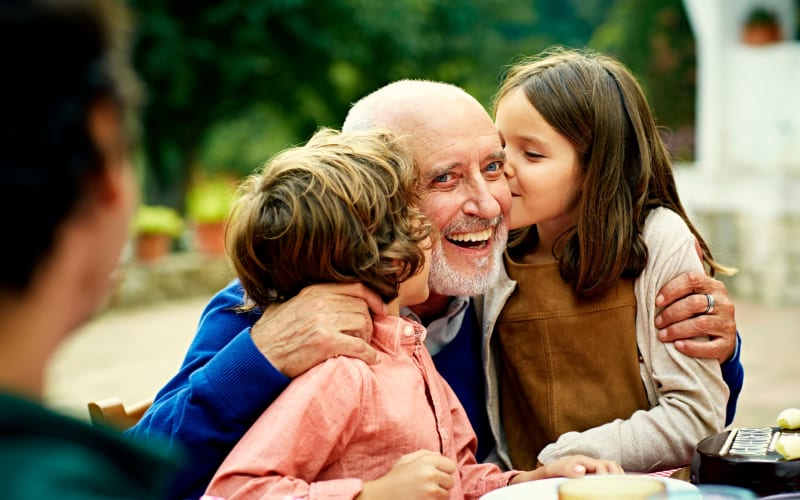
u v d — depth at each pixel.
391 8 10.02
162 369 6.16
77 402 5.23
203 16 9.51
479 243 1.58
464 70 11.23
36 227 0.58
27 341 0.60
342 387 1.17
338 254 1.22
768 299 7.60
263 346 1.23
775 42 8.27
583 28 19.59
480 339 1.68
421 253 1.28
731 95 8.27
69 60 0.57
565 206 1.61
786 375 5.24
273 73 10.07
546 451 1.52
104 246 0.63
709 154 8.35
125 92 0.61
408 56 10.35
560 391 1.58
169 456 0.61
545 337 1.59
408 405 1.23
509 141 1.63
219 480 1.11
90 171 0.61
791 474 1.14
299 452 1.13
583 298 1.57
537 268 1.61
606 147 1.56
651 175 1.63
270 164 1.32
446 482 1.11
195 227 10.22
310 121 10.74
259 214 1.25
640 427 1.49
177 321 8.20
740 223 7.80
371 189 1.24
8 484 0.52
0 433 0.54
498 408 1.67
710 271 1.75
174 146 10.72
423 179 1.53
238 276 1.31
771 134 8.02
